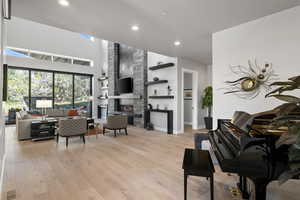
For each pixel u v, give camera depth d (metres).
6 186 1.93
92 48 8.73
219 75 3.03
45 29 7.16
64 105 7.77
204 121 6.12
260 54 2.50
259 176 1.27
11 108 6.37
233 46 2.84
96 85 8.89
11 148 3.45
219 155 1.47
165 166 2.55
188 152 1.95
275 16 2.37
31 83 6.85
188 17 2.54
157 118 5.65
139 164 2.63
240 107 2.72
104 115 8.57
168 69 5.34
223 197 1.76
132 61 6.85
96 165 2.58
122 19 2.63
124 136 4.66
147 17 2.56
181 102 5.20
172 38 3.44
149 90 6.00
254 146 1.31
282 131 1.24
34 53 7.00
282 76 2.29
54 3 2.20
